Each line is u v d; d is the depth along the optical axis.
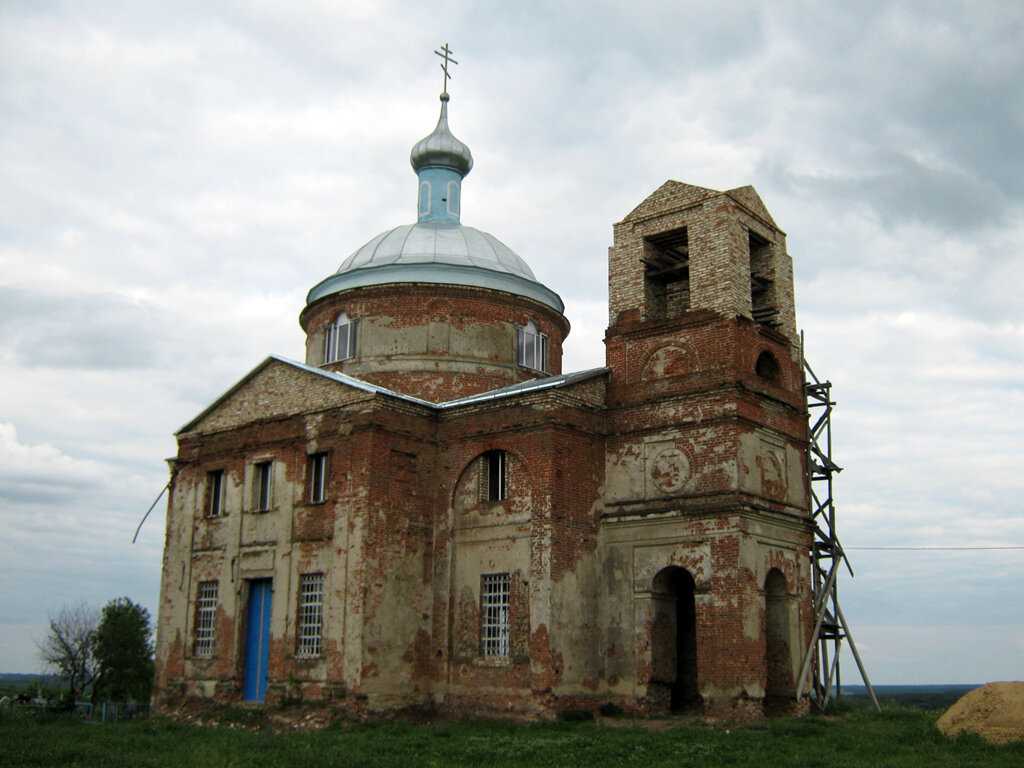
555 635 27.17
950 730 22.03
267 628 31.91
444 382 35.78
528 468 28.77
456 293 36.72
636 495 29.03
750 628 26.28
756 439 28.30
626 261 31.42
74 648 71.56
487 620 28.91
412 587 29.80
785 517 28.59
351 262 39.75
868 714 28.31
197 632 34.00
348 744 22.44
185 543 35.22
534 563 27.86
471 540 29.81
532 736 23.34
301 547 30.91
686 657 29.97
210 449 35.41
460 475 30.58
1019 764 18.00
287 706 29.56
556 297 39.59
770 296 31.42
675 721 26.50
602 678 28.31
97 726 28.19
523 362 37.59
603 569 29.09
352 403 30.42
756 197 31.11
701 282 29.42
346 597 28.91
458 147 41.91
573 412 29.17
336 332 37.91
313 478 31.67
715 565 26.84
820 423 32.81
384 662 28.47
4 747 21.70
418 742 22.55
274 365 33.84
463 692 28.73
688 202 30.30
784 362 30.52
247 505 33.28
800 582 29.19
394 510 29.80
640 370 29.97
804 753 19.83
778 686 28.02
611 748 20.80
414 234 39.59
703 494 27.55
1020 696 21.81
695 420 28.22
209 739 23.94
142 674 68.62
